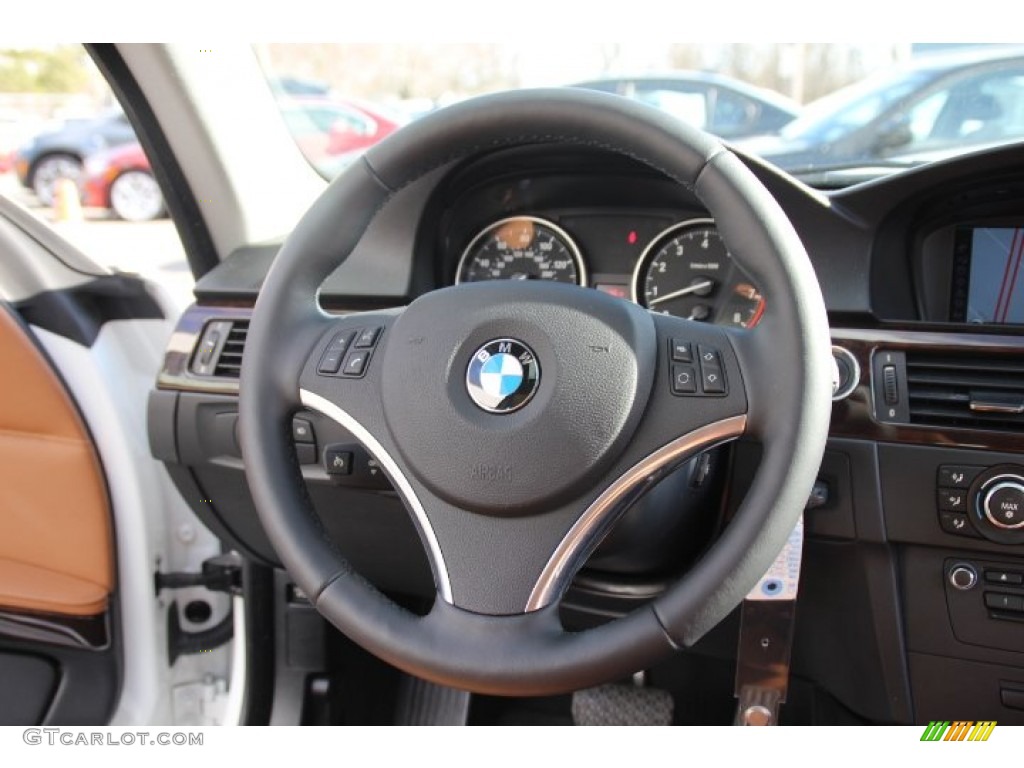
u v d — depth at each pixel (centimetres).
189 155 140
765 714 103
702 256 126
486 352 78
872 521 104
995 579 102
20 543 149
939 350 104
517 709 158
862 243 109
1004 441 99
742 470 105
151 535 150
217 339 130
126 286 150
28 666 149
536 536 76
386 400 81
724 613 72
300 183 154
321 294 126
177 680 160
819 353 73
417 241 122
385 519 122
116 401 145
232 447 128
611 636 72
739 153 110
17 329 136
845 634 114
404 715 161
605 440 75
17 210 137
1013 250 112
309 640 147
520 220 135
